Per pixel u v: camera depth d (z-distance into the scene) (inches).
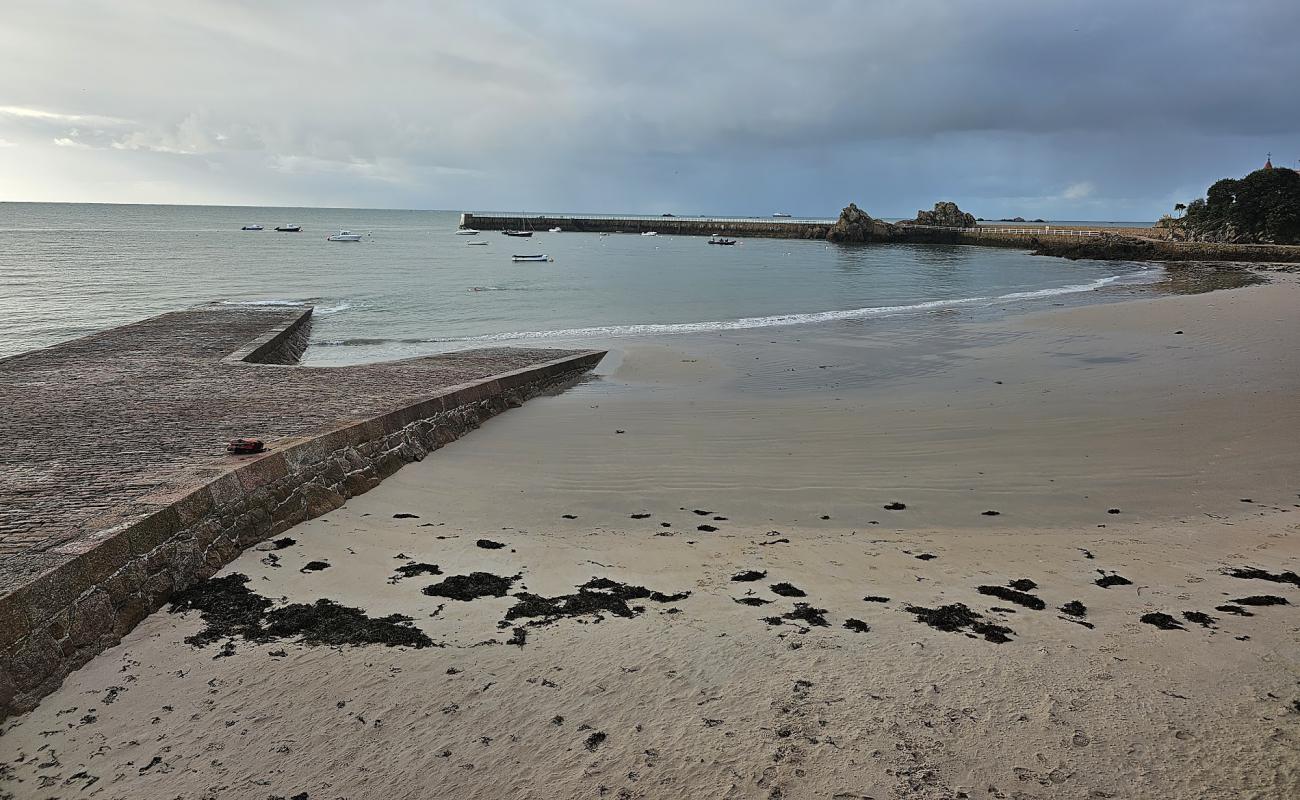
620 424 440.1
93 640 166.9
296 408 358.3
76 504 208.1
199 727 141.8
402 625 181.8
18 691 146.8
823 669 160.6
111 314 967.6
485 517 276.1
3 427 316.5
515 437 406.3
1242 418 430.3
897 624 184.7
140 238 2952.8
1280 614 189.6
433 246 2930.6
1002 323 896.9
